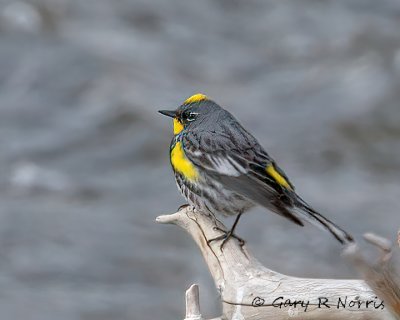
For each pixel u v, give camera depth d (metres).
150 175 18.28
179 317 13.46
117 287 14.22
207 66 23.95
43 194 17.39
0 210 16.44
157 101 21.22
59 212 16.45
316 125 20.53
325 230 8.73
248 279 8.23
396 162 18.94
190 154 9.59
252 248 15.12
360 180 18.22
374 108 21.06
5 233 15.59
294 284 8.05
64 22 24.83
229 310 8.25
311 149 19.45
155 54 23.94
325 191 17.73
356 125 20.45
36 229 15.77
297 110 21.44
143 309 13.59
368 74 22.66
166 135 19.77
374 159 19.08
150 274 14.59
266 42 25.86
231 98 22.16
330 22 26.94
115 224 16.11
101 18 25.53
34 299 13.76
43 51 22.86
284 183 9.47
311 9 27.91
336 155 19.19
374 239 7.64
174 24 26.14
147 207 16.89
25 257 14.92
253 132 20.31
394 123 20.47
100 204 17.02
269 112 21.42
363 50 24.50
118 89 21.44
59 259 14.90
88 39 24.02
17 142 19.48
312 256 14.80
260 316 8.10
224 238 8.65
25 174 18.12
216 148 9.60
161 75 22.73
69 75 21.94
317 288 7.94
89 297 13.88
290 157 19.17
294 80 23.17
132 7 26.50
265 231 15.64
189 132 9.84
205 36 25.83
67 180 18.02
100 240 15.52
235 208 9.45
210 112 9.98
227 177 9.41
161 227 16.11
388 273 7.54
